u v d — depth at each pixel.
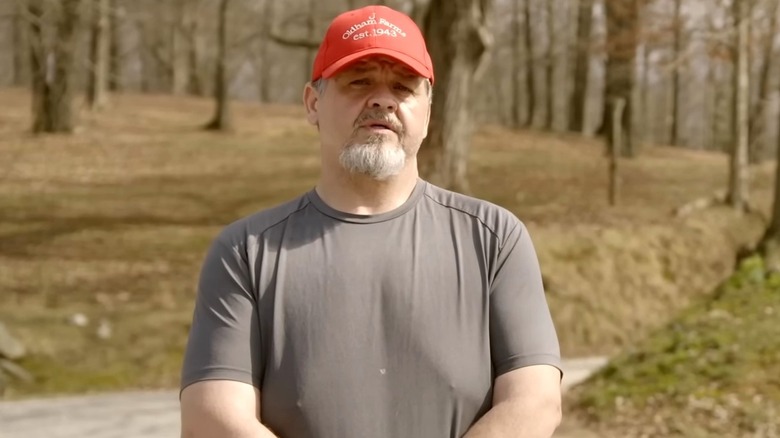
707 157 29.94
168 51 52.44
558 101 58.34
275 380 2.14
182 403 2.18
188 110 35.94
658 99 60.75
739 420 7.05
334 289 2.16
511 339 2.17
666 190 21.80
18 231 16.36
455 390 2.12
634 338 15.53
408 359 2.12
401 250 2.19
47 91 26.14
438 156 15.27
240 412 2.10
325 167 2.29
